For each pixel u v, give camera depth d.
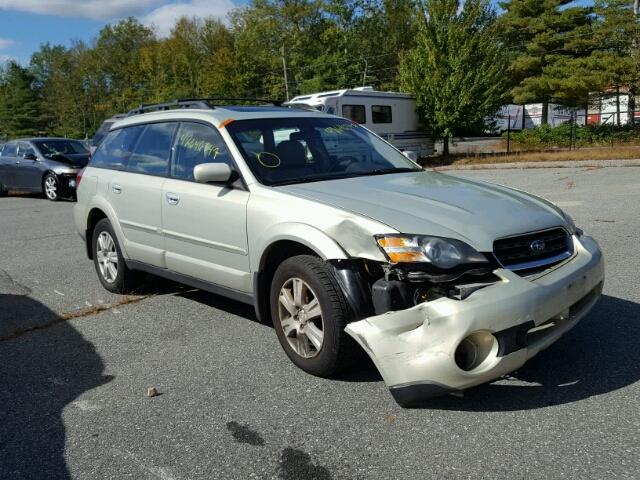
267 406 3.53
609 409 3.27
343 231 3.53
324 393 3.64
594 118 39.50
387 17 62.34
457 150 29.38
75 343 4.81
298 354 3.93
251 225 4.12
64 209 13.67
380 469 2.84
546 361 3.91
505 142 30.00
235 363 4.19
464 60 23.44
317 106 21.47
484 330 3.09
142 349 4.59
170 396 3.74
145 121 5.65
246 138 4.59
